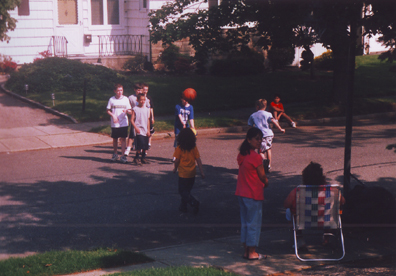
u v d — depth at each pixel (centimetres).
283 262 587
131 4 2539
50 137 1355
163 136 1445
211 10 1762
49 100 1769
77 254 585
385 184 937
